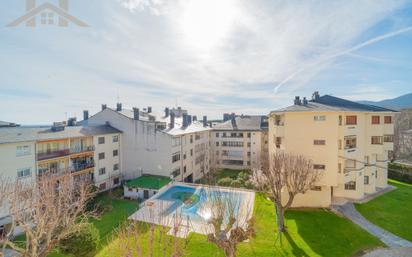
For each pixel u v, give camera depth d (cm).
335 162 2497
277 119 2964
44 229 1286
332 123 2508
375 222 2181
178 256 1098
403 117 4816
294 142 2619
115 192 3434
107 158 3591
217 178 4488
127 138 3856
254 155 5122
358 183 2716
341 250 1727
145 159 3775
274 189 2214
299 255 1658
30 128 2869
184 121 4938
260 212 2370
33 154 2520
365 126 2839
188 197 2789
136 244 1026
